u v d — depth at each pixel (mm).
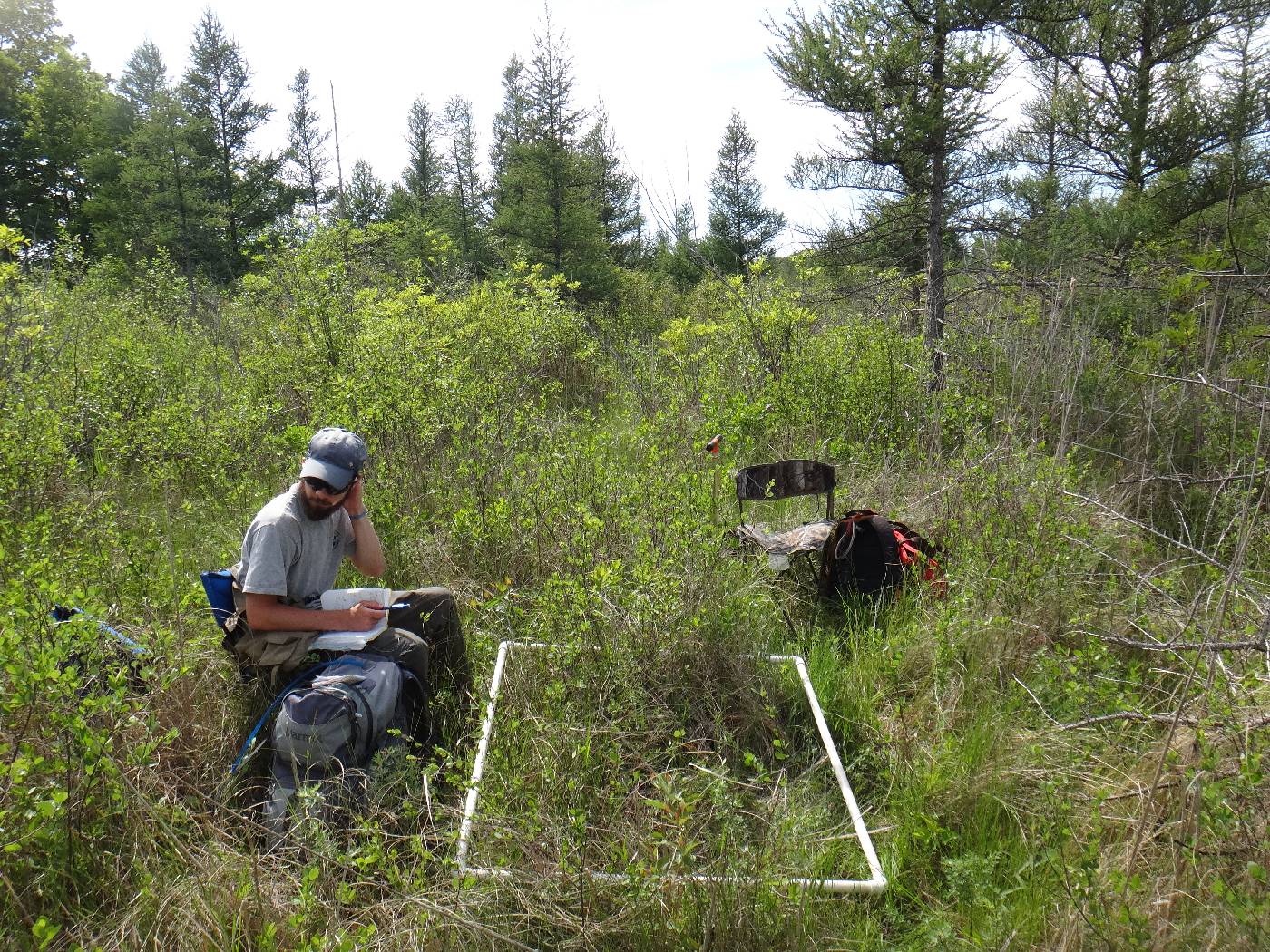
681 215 7527
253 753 3275
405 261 15531
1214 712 2996
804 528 5473
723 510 5668
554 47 17484
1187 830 2814
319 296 7836
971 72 8344
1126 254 9656
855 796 3574
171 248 25344
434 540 5363
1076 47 10578
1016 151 11500
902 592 4953
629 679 3762
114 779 2840
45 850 2707
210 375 9094
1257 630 3273
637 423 7941
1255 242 8078
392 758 3217
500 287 11852
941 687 4172
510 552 5168
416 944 2541
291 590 3650
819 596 5031
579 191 17969
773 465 5602
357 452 3611
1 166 32781
